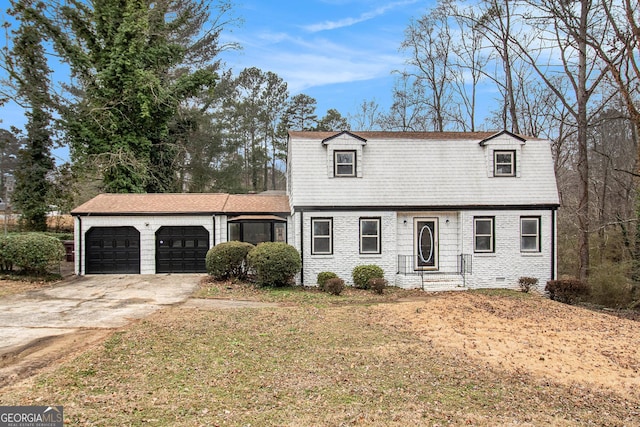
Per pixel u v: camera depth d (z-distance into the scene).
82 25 24.41
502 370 8.22
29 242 15.84
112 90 24.03
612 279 18.02
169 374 7.08
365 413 5.93
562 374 8.26
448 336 10.34
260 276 15.99
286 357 8.26
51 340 8.55
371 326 10.95
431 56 33.41
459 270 18.48
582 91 20.88
